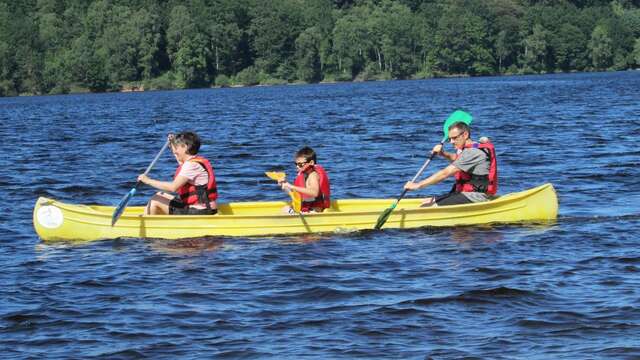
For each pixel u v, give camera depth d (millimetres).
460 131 19922
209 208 19500
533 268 15594
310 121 63906
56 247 18438
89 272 16094
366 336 12102
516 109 73062
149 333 12414
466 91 123000
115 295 14422
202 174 19406
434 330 12289
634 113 60000
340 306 13492
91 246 18422
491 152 20031
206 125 63719
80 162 36531
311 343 11867
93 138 51906
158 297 14219
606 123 50906
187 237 18953
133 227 19031
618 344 11492
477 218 19781
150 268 16266
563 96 94938
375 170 31359
